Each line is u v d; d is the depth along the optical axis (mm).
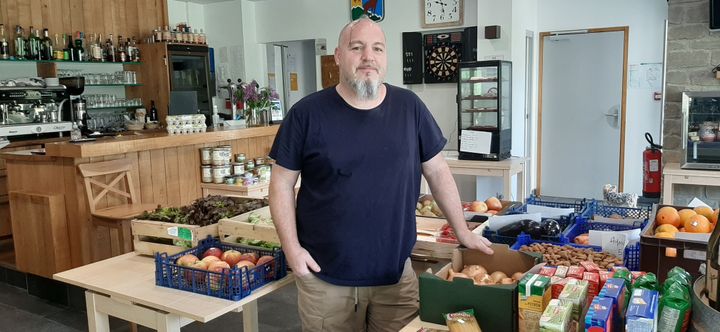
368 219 1963
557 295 1589
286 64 8695
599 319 1278
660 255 1815
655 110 6559
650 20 6430
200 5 8523
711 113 4309
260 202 2980
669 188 4445
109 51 7059
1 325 3740
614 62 6699
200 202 2912
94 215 3883
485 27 6199
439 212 2961
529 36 6910
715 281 1331
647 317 1260
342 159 1937
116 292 2197
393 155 1970
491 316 1594
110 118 7109
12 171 4250
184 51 7473
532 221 2447
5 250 4953
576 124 7059
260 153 5699
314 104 1979
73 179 3930
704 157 4383
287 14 8117
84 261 3971
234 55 8375
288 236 2008
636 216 2793
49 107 6195
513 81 6340
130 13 7512
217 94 8594
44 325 3734
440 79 7105
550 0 6953
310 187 2023
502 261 1976
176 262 2281
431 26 7020
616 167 6898
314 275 2025
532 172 7379
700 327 1291
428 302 1689
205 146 5008
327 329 2045
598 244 2256
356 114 1964
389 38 7363
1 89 5723
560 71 7035
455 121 7145
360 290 2053
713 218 2100
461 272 1934
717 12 4391
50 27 6684
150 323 2160
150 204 4215
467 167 5711
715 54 4516
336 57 2014
